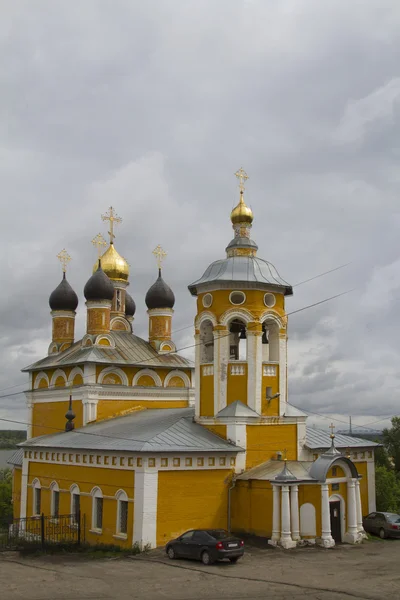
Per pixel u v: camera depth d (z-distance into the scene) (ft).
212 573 92.48
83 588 84.23
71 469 134.41
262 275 137.49
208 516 119.14
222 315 133.49
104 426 148.77
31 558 111.55
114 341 173.68
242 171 150.82
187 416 138.21
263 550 110.22
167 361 175.73
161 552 109.91
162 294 187.83
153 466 114.83
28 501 149.79
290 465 123.34
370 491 142.61
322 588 81.87
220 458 122.42
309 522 115.55
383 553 108.78
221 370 131.85
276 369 134.82
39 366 180.34
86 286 174.40
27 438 184.03
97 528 124.67
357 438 145.69
